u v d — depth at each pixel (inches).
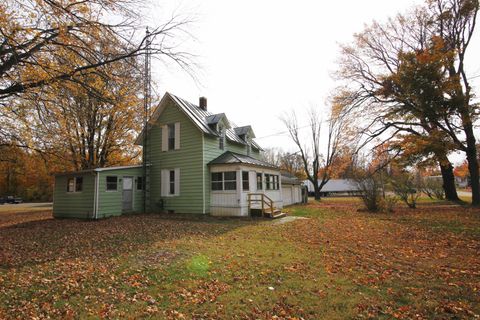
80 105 444.5
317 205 1066.1
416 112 730.2
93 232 429.4
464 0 775.1
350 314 149.9
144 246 321.4
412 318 145.3
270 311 155.7
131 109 630.5
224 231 424.5
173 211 708.0
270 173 813.9
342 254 276.8
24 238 390.9
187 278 210.7
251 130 935.0
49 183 1557.6
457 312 150.2
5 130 502.9
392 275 211.3
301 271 223.0
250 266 237.5
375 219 553.9
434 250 289.9
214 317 150.5
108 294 183.8
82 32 339.0
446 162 727.1
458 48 802.2
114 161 933.2
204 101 852.6
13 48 298.4
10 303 171.5
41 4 286.2
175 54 391.5
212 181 685.3
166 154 735.1
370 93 915.4
